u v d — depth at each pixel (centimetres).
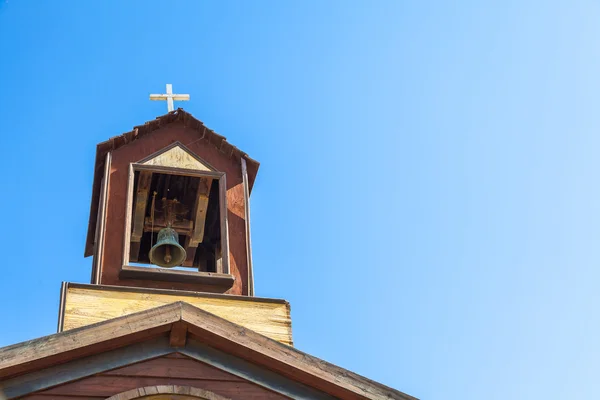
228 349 1149
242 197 1479
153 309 1138
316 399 1140
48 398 1062
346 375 1149
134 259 1534
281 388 1138
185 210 1531
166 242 1448
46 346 1079
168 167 1470
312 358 1152
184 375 1119
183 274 1347
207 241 1550
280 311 1317
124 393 1073
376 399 1143
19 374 1070
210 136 1527
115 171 1448
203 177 1488
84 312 1241
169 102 1608
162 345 1141
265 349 1145
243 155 1524
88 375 1091
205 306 1294
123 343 1123
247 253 1414
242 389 1124
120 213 1404
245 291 1373
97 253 1355
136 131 1488
